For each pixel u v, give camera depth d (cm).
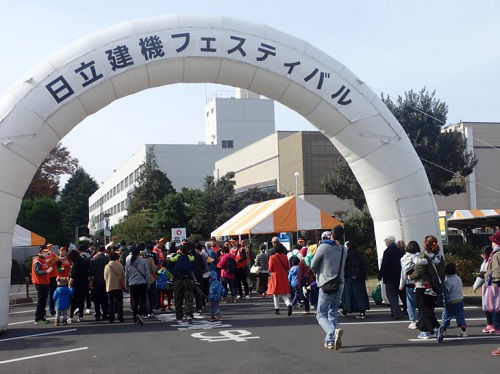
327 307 833
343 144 1357
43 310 1238
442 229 1609
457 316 872
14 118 1123
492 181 3941
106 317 1268
